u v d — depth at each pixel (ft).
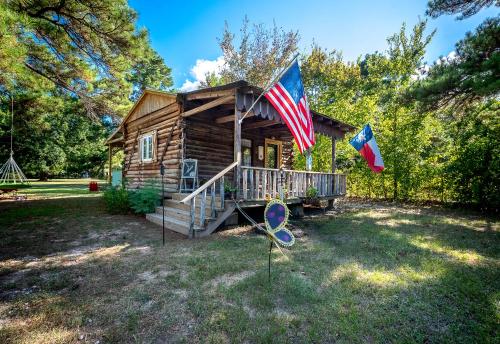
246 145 34.53
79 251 14.58
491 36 22.39
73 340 7.00
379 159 28.04
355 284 10.30
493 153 29.22
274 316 8.00
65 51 30.50
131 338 7.09
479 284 10.42
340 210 31.12
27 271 11.69
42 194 46.39
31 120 40.45
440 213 28.86
